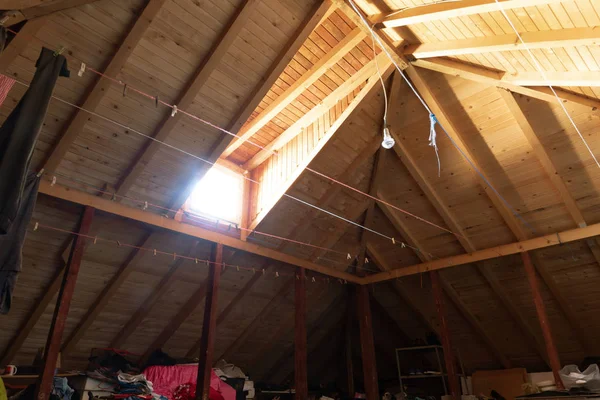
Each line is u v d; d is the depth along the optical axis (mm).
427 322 7035
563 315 5844
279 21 3617
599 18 2656
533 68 3592
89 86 3371
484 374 6668
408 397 6457
